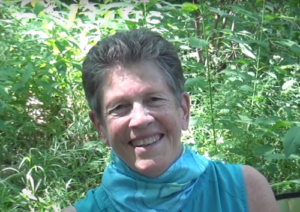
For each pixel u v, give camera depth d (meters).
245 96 4.37
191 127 4.13
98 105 1.89
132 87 1.80
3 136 4.36
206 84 3.65
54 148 4.12
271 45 4.97
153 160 1.84
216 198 1.97
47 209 3.43
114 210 1.95
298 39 5.43
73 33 5.07
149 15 4.91
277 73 4.66
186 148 2.01
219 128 3.80
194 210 1.95
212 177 2.01
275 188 3.60
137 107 1.81
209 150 3.88
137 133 1.81
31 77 4.36
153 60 1.83
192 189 1.97
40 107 4.64
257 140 3.95
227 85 4.38
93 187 3.82
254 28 5.43
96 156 4.11
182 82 1.89
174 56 1.87
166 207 1.92
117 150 1.88
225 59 5.01
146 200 1.92
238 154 3.79
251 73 4.44
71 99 4.73
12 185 3.66
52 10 5.22
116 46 1.82
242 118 3.71
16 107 4.52
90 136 4.39
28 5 6.21
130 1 5.25
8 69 4.18
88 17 5.31
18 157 4.13
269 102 4.51
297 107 4.37
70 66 4.66
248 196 2.01
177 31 5.20
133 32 1.86
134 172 1.92
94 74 1.85
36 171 3.73
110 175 1.97
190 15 5.76
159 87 1.82
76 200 3.62
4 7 5.24
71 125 4.40
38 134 4.44
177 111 1.88
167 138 1.86
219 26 5.55
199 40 3.63
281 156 3.23
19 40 4.94
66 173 3.88
